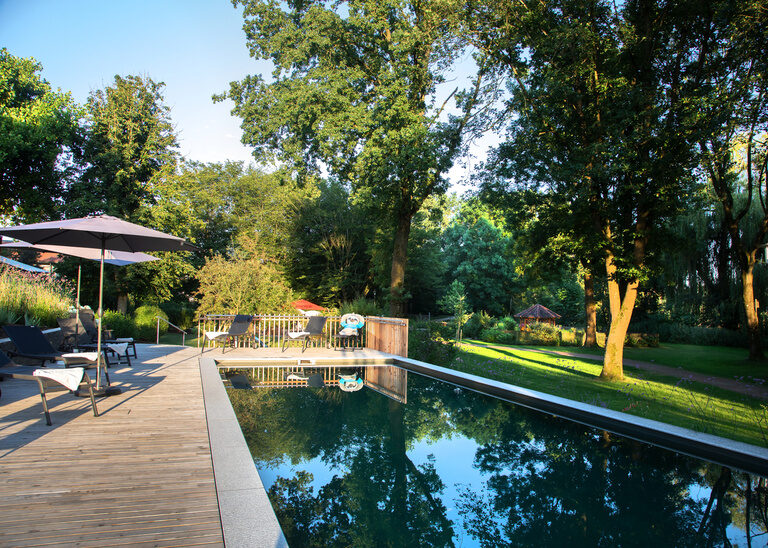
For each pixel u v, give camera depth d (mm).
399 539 3531
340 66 17344
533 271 24609
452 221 45188
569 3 11414
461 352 18531
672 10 10938
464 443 6191
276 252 33188
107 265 20391
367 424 6914
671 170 10492
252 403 7883
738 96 9797
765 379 13375
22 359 8719
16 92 19531
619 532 3729
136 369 9383
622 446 6199
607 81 10969
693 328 26359
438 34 15969
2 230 5914
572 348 25438
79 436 4645
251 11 18406
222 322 15023
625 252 12281
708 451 5621
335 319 16094
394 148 15703
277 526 2842
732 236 18219
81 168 21312
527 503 4316
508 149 13391
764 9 9414
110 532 2721
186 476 3660
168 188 21734
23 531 2682
